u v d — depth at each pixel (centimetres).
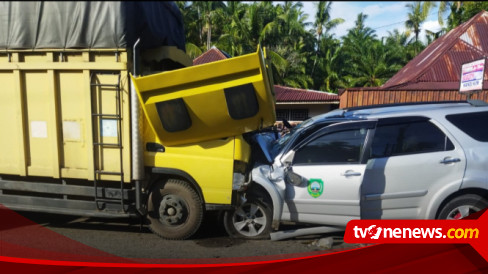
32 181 394
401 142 362
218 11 1672
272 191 362
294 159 374
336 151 366
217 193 366
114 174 365
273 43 2212
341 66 2681
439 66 1461
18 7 357
